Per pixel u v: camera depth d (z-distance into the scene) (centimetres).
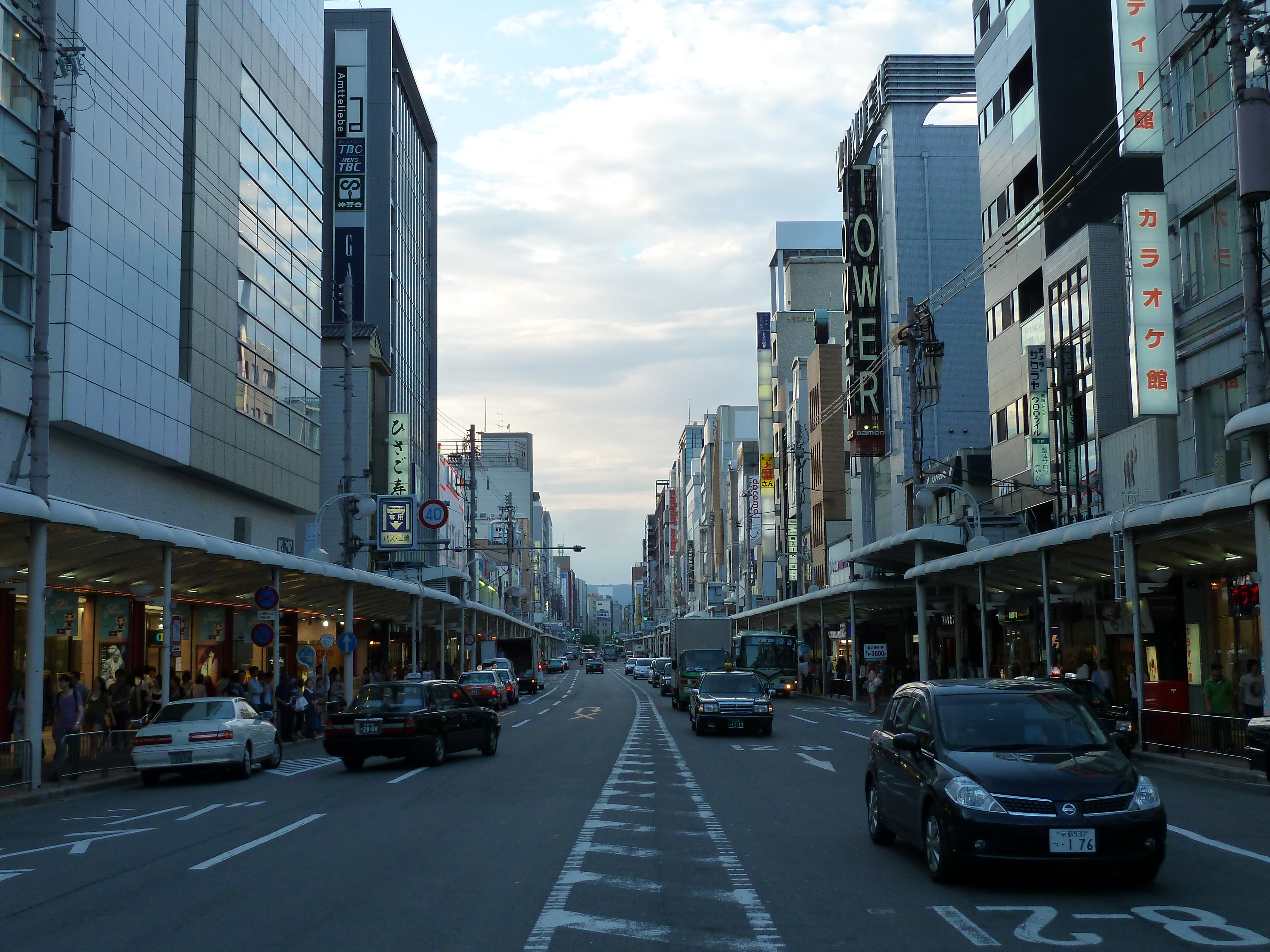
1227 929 777
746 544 10588
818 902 892
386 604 4859
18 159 2711
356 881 1007
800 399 8662
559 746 2708
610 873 1027
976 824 898
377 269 6938
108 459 3191
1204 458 2875
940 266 5997
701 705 2991
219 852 1203
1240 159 2083
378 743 2180
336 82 7100
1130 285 2975
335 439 6322
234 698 2228
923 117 6119
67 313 2820
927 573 3581
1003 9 4644
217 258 3862
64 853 1240
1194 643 2917
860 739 2853
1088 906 860
